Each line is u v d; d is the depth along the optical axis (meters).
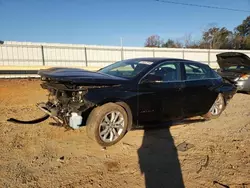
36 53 17.66
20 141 4.11
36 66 15.49
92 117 3.84
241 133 4.91
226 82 6.38
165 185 2.90
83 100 3.71
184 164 3.45
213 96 5.68
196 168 3.34
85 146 3.99
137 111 4.25
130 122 4.23
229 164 3.48
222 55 10.39
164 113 4.68
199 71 5.52
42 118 5.25
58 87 3.94
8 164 3.29
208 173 3.21
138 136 4.54
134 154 3.75
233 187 2.89
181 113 5.02
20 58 17.20
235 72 9.99
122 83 4.07
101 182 2.93
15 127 4.80
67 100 3.86
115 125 4.04
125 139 4.37
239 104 8.02
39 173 3.09
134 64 4.83
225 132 4.94
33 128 4.77
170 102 4.71
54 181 2.92
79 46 19.06
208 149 4.01
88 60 19.56
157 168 3.31
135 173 3.16
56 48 18.28
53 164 3.35
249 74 9.74
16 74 15.45
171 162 3.51
